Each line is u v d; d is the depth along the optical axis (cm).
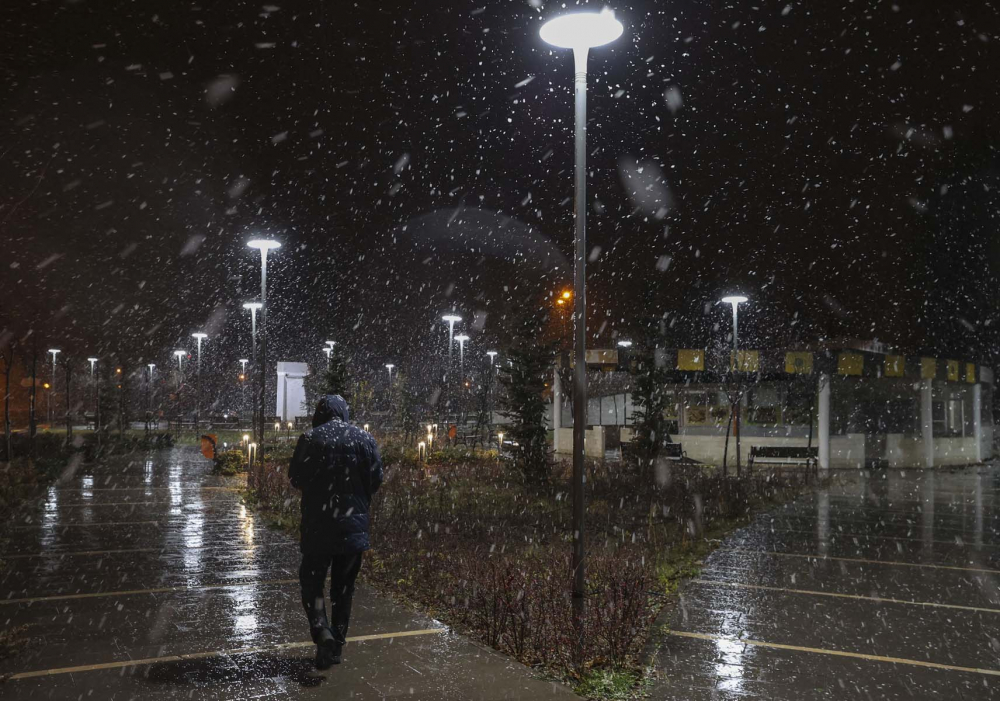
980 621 749
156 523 1317
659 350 2258
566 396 3409
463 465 2589
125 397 3894
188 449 3534
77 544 1105
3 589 816
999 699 536
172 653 589
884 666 607
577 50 851
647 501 1720
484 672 548
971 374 3650
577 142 849
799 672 590
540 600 768
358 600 769
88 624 673
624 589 693
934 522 1523
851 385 3241
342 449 568
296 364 6281
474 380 4609
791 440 3222
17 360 3441
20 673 539
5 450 2736
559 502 1706
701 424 3372
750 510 1667
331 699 492
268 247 2247
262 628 662
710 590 884
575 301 827
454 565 954
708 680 571
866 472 2925
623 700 523
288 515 1395
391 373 4938
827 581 938
